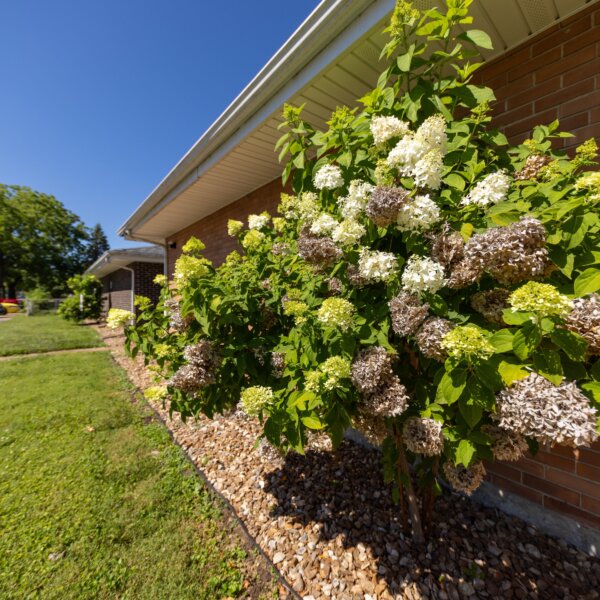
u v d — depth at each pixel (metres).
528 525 1.86
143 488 2.23
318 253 1.30
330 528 1.85
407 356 1.46
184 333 1.92
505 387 0.94
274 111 2.40
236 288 1.82
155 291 11.13
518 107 1.90
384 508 1.99
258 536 1.82
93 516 1.97
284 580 1.53
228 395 1.89
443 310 1.12
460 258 1.08
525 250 0.89
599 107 1.61
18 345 8.09
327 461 2.54
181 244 6.62
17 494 2.19
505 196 1.17
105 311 15.31
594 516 1.64
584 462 1.68
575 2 1.61
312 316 1.47
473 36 1.23
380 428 1.34
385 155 1.36
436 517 1.93
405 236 1.22
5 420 3.42
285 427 1.29
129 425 3.26
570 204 0.94
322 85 2.16
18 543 1.78
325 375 1.22
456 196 1.20
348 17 1.72
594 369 0.95
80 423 3.31
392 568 1.57
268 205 3.95
